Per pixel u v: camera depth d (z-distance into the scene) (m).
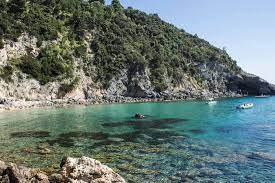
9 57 97.94
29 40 106.44
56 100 96.81
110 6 159.62
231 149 33.22
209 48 189.88
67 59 111.38
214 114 70.06
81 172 19.67
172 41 166.75
